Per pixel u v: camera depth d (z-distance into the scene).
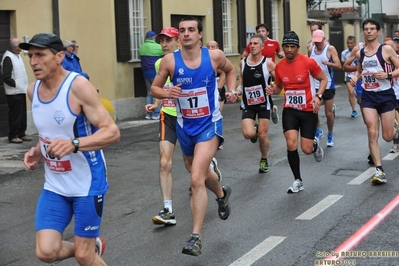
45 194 7.49
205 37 32.44
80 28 25.53
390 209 11.96
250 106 15.61
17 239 10.97
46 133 7.32
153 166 17.06
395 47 23.05
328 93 18.98
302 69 13.52
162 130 11.81
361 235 10.41
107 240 10.66
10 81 20.62
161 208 12.75
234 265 9.20
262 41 15.37
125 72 26.95
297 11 41.88
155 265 9.35
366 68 14.29
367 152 18.31
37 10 23.34
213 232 10.90
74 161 7.31
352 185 14.14
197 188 9.48
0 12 22.33
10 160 18.09
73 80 7.21
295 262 9.21
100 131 7.18
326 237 10.37
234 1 35.06
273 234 10.66
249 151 18.98
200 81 9.91
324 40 19.23
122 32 26.52
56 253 7.32
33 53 7.09
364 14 55.53
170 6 29.61
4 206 13.26
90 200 7.38
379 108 14.42
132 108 27.20
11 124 21.02
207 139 9.93
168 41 13.16
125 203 13.21
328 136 19.36
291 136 13.63
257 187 14.27
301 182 13.72
